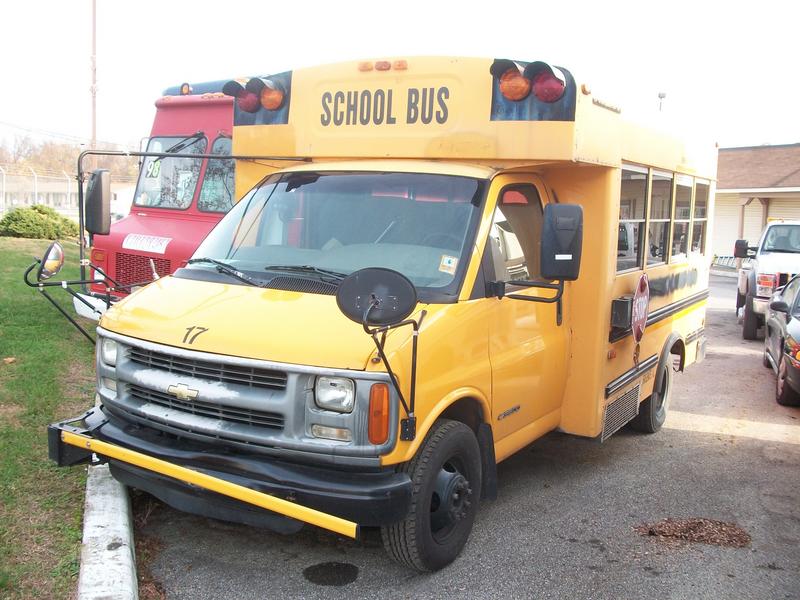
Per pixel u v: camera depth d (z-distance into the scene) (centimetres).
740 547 505
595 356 555
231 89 575
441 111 497
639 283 616
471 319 434
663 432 774
